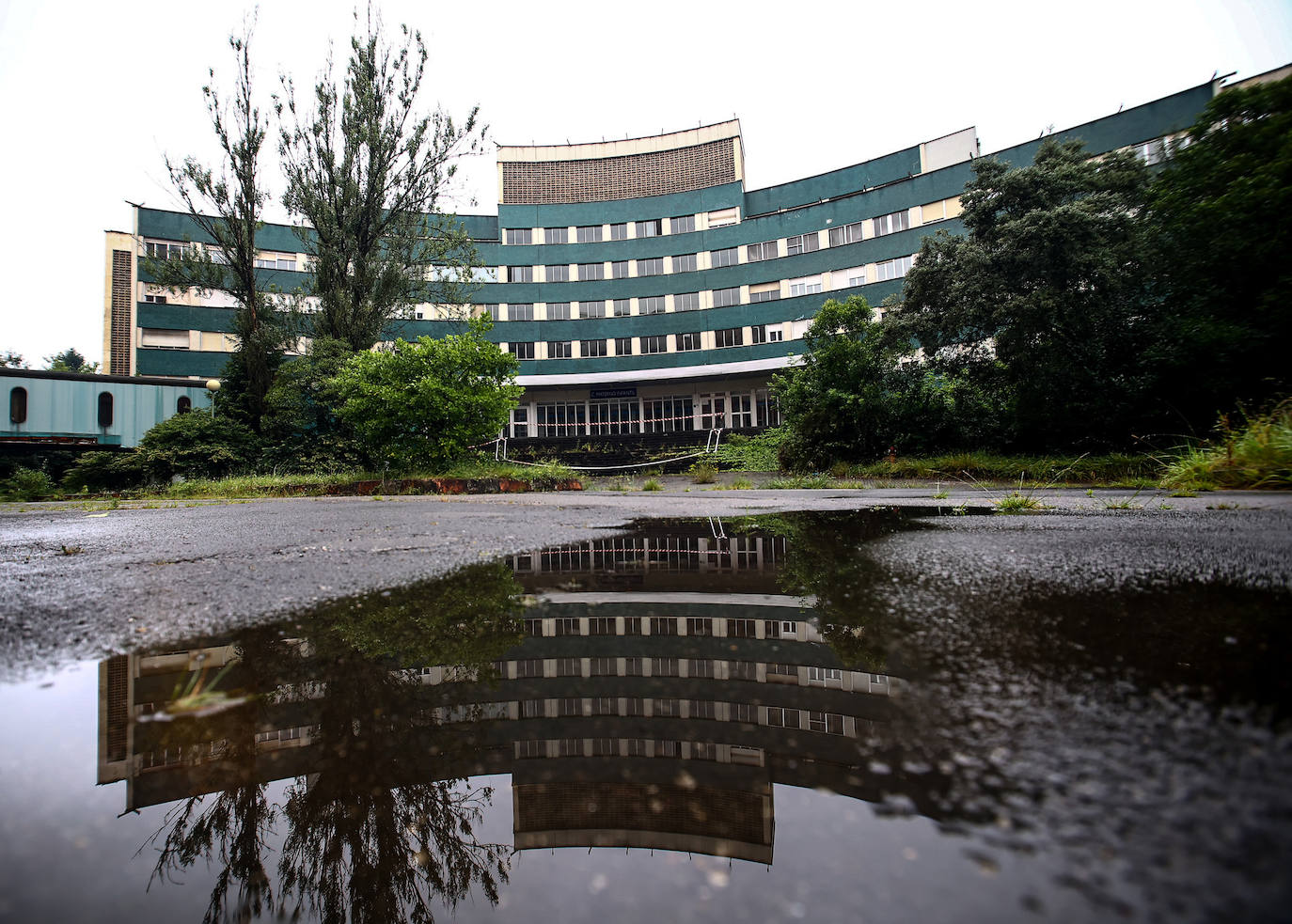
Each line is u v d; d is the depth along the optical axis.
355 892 0.64
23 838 0.70
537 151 37.09
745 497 8.95
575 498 9.75
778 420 33.75
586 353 35.59
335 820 0.77
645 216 35.84
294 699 1.19
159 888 0.62
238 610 1.92
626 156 37.00
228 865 0.67
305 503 9.49
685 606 1.92
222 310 31.45
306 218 20.19
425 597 2.12
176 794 0.83
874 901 0.48
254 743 1.01
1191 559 2.21
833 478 15.52
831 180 34.00
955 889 0.48
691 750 0.89
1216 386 10.59
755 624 1.66
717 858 0.60
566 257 35.84
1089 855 0.52
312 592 2.21
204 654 1.47
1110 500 5.35
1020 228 13.35
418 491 13.52
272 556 3.17
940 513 4.91
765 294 33.97
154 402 22.58
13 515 8.36
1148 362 12.02
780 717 1.00
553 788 0.82
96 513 8.05
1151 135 25.19
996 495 7.24
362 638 1.61
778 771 0.79
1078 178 13.84
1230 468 6.00
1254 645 1.16
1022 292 13.87
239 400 19.17
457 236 22.53
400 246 20.98
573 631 1.68
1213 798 0.60
